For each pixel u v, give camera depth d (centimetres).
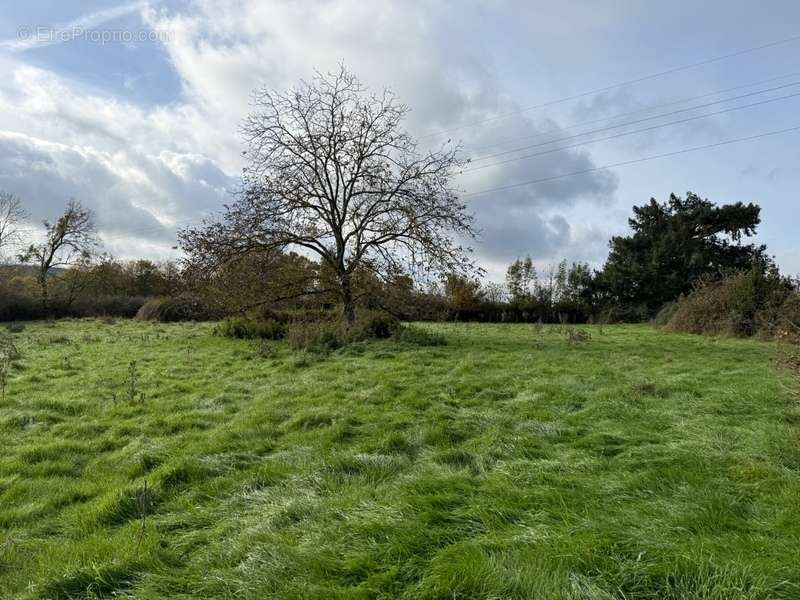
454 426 678
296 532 390
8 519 446
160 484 500
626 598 290
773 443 540
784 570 303
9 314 3466
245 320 1947
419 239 1828
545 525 380
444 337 1830
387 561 341
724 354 1434
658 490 445
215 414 796
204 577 340
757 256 3881
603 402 775
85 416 801
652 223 4184
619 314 3788
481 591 299
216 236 1844
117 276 4766
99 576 339
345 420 713
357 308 1895
